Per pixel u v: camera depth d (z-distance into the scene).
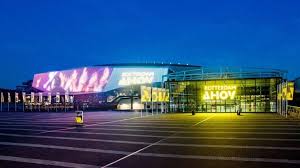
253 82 48.69
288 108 40.72
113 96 86.31
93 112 57.91
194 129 22.28
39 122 31.48
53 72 99.62
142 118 36.72
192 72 52.31
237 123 27.27
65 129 23.30
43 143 15.79
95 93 88.94
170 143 15.44
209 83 50.88
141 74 84.94
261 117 36.38
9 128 24.45
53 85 97.44
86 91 90.44
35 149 13.91
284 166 10.02
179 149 13.56
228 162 10.69
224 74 50.19
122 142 15.92
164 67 86.00
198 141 15.98
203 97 51.12
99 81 89.81
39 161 11.21
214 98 50.47
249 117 36.44
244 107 48.94
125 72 87.00
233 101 49.50
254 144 14.72
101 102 84.69
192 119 33.75
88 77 91.94
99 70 91.31
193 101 51.56
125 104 74.44
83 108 74.06
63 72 97.38
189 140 16.44
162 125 26.11
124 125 26.42
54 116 44.75
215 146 14.26
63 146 14.72
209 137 17.52
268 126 24.05
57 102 73.94
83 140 16.78
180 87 52.44
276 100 47.09
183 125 25.86
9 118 39.62
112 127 24.59
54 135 19.30
